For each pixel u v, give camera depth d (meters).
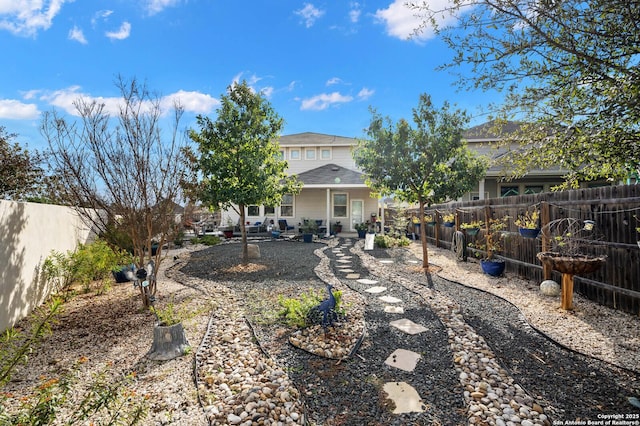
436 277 6.73
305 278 6.89
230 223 17.12
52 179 5.30
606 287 4.36
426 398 2.51
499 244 7.10
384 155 6.97
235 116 7.74
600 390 2.54
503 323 4.01
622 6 2.27
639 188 3.88
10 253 4.28
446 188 6.92
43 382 2.81
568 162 3.43
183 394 2.63
